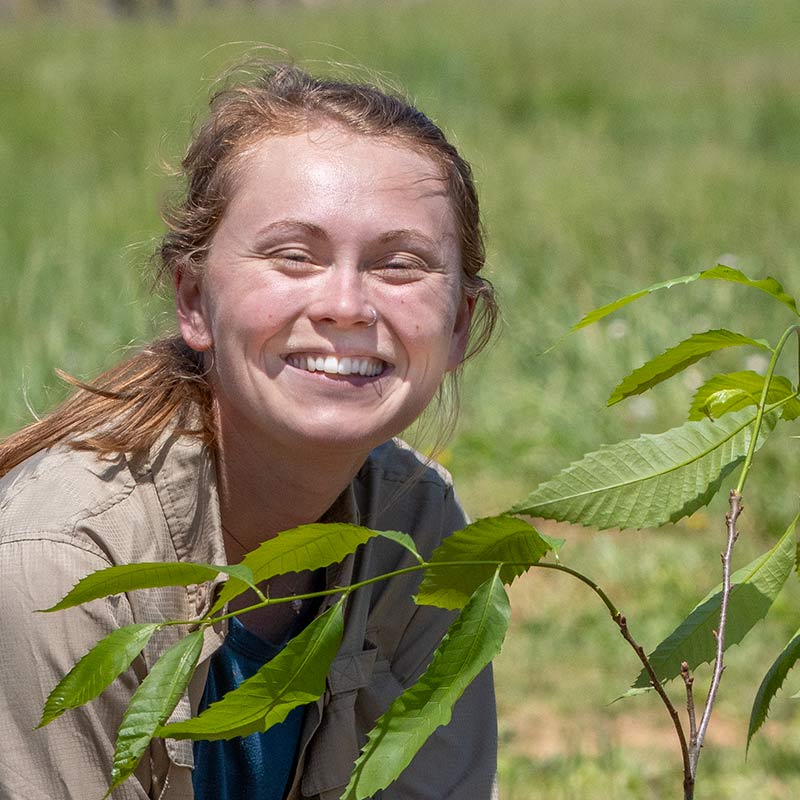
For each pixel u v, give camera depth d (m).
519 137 27.94
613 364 13.45
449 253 3.61
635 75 35.62
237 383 3.56
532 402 12.99
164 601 3.65
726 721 8.55
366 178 3.49
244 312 3.49
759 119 30.30
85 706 3.47
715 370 12.89
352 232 3.45
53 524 3.53
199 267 3.70
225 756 4.07
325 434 3.50
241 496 3.94
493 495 11.77
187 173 3.84
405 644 4.36
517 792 7.52
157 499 3.75
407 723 2.33
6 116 27.45
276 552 2.43
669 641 2.71
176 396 3.85
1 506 3.65
